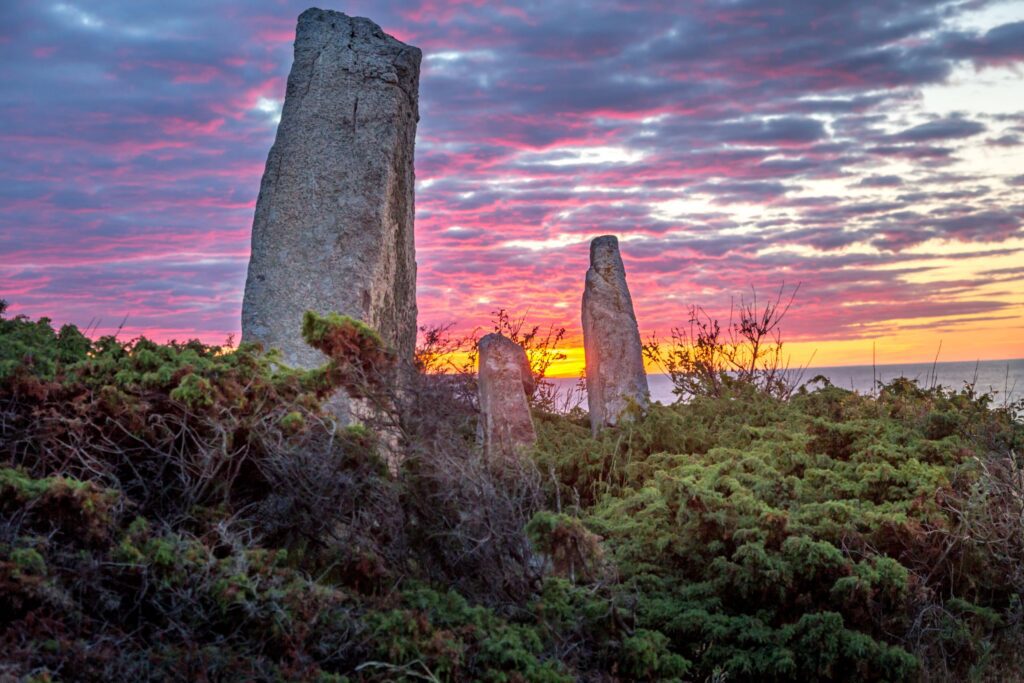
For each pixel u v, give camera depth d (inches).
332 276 328.2
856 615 218.7
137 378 196.2
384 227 337.4
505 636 182.2
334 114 344.2
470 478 212.4
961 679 221.6
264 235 335.6
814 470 284.7
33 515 164.2
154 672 147.6
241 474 204.2
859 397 412.2
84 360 211.6
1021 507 266.1
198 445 191.2
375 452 212.7
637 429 394.9
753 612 225.6
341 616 170.6
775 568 216.7
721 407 438.0
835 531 240.1
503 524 214.2
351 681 163.3
